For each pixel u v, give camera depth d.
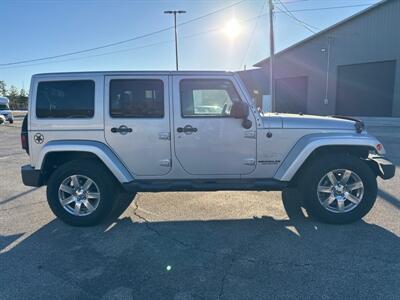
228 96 4.11
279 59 30.50
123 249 3.50
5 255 3.39
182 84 4.07
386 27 22.34
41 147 4.10
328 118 4.32
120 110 4.09
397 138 12.65
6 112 27.83
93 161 4.21
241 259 3.23
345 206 4.09
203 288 2.74
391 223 4.04
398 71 21.95
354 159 4.05
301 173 4.21
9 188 6.05
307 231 3.87
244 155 4.11
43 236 3.88
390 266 3.03
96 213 4.14
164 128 4.07
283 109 30.78
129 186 4.12
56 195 4.17
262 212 4.54
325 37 26.33
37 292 2.73
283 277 2.88
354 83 24.91
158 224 4.19
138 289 2.75
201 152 4.11
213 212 4.58
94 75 4.09
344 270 2.97
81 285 2.82
